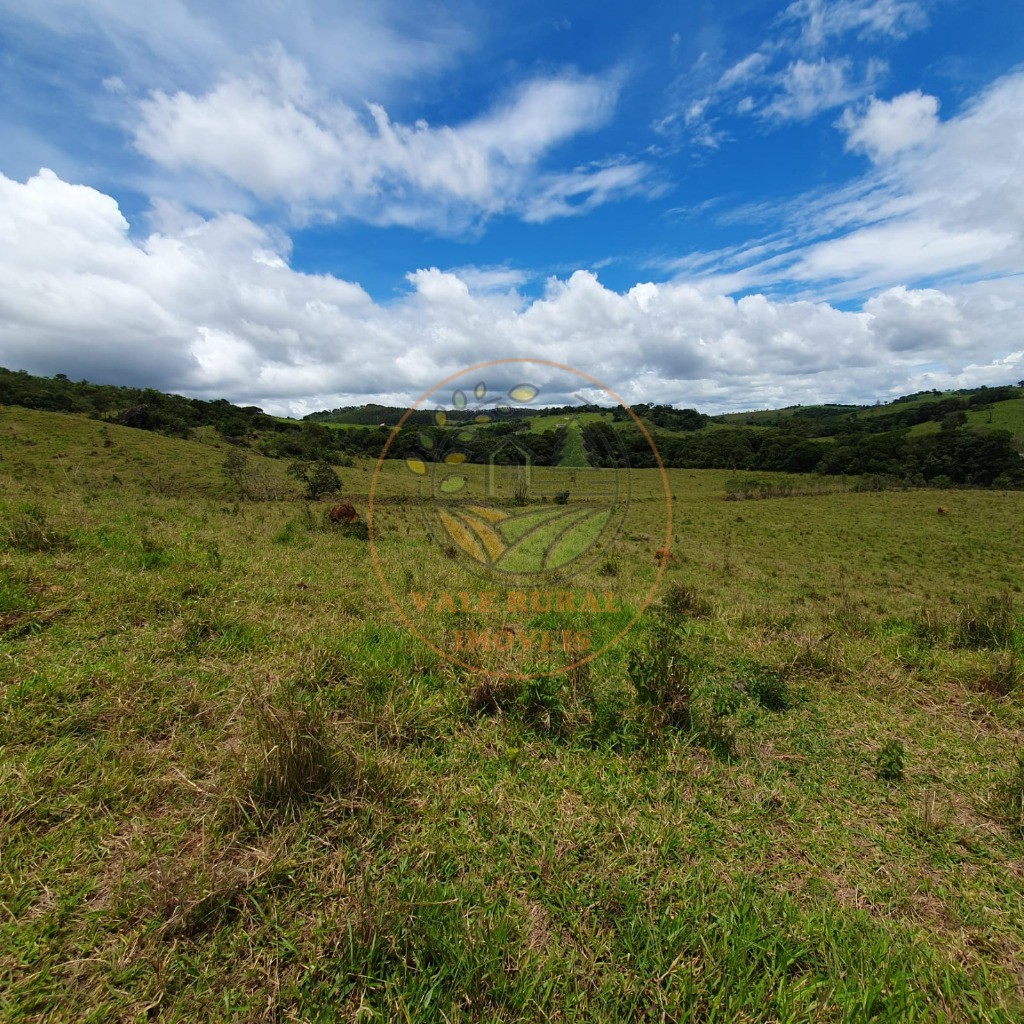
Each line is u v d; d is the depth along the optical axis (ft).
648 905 6.13
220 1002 4.82
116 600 13.01
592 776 8.58
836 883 6.82
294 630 13.23
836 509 128.57
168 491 92.12
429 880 6.25
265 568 19.11
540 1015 4.89
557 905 6.14
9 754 7.56
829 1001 5.14
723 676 13.32
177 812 6.99
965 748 10.18
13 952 5.08
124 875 5.98
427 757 8.79
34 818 6.56
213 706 9.31
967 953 5.95
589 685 11.31
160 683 9.78
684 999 5.04
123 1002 4.76
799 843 7.47
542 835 7.19
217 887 5.66
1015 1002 5.35
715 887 6.54
